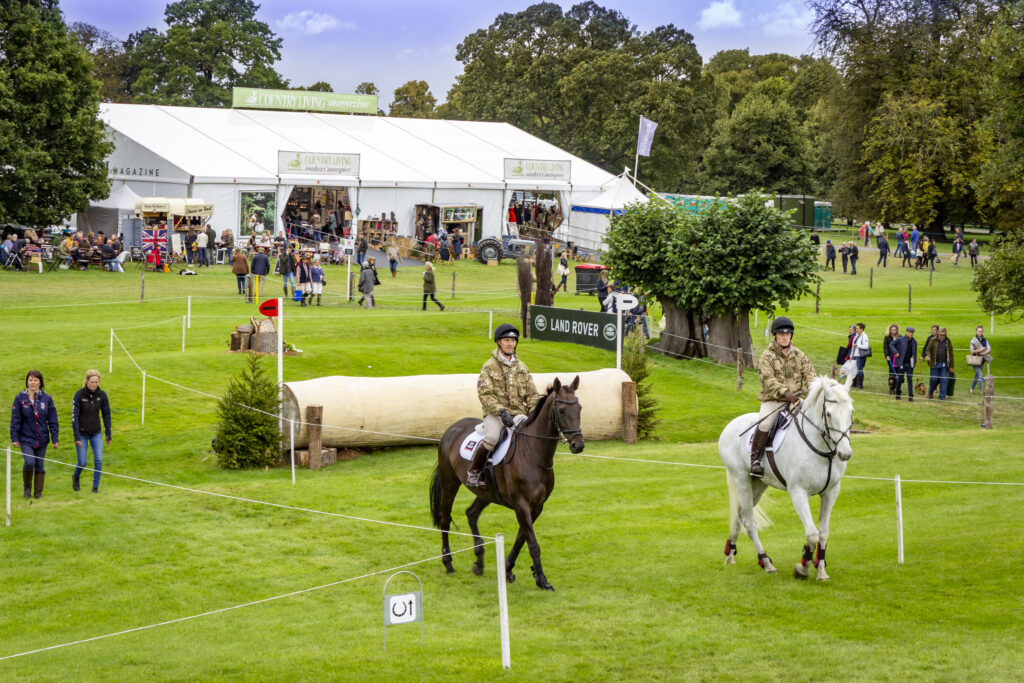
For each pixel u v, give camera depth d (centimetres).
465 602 1077
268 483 1694
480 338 3066
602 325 2864
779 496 1591
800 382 1150
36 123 4456
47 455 1859
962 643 912
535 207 6162
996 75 3347
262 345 2659
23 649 971
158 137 5262
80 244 4459
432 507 1207
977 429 2356
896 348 2766
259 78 10144
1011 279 3139
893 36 6962
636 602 1055
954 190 6638
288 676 866
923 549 1223
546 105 8869
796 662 880
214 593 1136
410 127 6619
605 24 9188
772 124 9025
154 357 2545
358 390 1923
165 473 1783
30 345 2642
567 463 1848
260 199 5072
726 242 3025
